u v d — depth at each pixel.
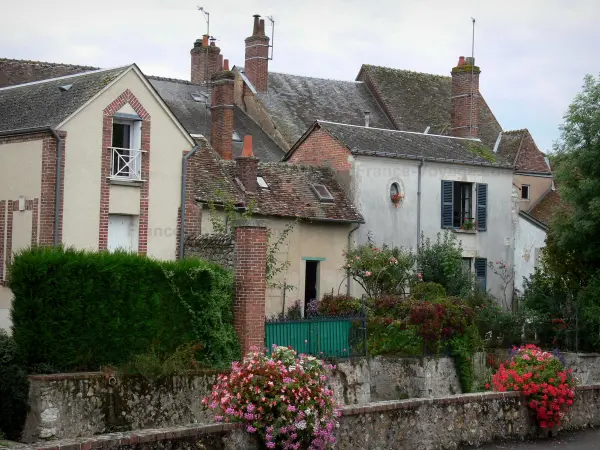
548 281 30.72
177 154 24.27
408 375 23.50
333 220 28.73
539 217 38.91
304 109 41.84
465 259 33.09
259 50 41.66
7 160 22.98
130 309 18.36
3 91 26.27
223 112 32.75
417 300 25.09
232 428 11.95
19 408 16.55
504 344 28.44
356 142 31.06
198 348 19.30
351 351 22.80
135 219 23.52
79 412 16.45
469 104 37.94
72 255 17.72
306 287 28.73
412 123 44.06
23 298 17.30
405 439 13.97
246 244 20.06
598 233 29.16
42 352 17.19
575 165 29.14
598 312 28.20
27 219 22.33
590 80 29.61
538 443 15.78
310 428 12.25
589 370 27.53
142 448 10.92
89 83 23.38
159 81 41.03
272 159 37.56
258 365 12.55
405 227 31.20
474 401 15.27
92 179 22.53
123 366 17.45
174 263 19.25
